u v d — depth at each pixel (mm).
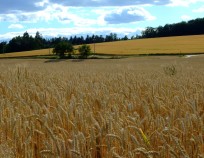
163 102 7590
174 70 21000
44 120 5246
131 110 6535
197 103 6844
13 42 180500
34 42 182375
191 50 106750
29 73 14586
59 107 5824
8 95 8812
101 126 4805
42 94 7766
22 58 111000
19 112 6316
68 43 107812
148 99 8102
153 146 4723
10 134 5168
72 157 4051
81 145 4297
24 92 8805
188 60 83125
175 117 6074
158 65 58312
